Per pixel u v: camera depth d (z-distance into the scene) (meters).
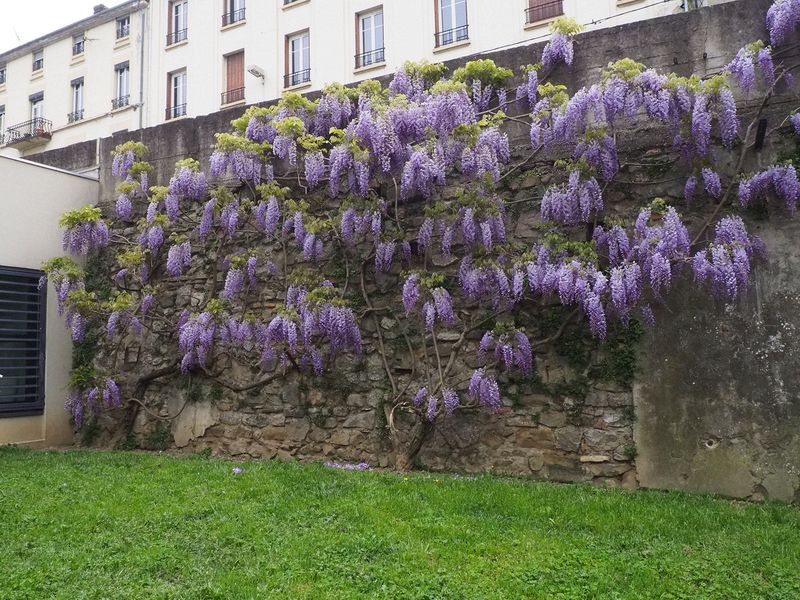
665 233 4.85
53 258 7.37
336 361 6.34
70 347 7.93
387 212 6.16
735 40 5.16
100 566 3.29
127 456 6.46
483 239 5.46
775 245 4.85
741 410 4.80
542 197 5.64
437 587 3.01
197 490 4.77
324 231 6.29
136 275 7.49
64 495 4.67
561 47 5.68
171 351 7.31
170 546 3.55
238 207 6.75
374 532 3.72
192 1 20.80
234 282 6.63
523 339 5.33
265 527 3.84
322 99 6.55
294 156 6.38
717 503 4.47
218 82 19.98
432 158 5.67
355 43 17.75
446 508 4.23
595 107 5.21
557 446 5.35
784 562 3.29
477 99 5.94
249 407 6.73
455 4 16.42
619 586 3.01
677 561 3.30
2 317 7.31
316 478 5.09
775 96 4.98
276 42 19.00
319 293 5.98
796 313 4.73
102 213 8.21
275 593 2.95
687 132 5.03
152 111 21.44
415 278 5.66
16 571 3.20
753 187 4.84
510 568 3.21
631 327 5.18
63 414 7.78
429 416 5.48
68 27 24.50
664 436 5.00
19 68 26.56
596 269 4.96
